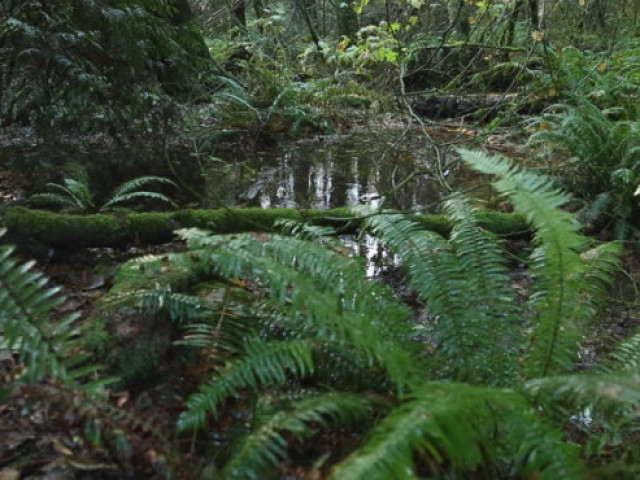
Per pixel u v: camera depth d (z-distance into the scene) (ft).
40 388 6.93
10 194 18.38
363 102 31.32
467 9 40.16
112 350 9.38
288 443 7.93
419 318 12.52
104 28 18.01
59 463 7.64
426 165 23.75
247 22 48.93
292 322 9.33
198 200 19.26
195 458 7.78
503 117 26.68
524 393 7.38
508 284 14.23
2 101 19.35
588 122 19.34
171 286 10.88
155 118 21.06
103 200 18.44
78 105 18.30
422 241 10.31
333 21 51.01
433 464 7.17
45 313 7.70
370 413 7.93
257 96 30.09
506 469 7.43
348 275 9.07
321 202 19.45
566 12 35.94
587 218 17.04
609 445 8.57
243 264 8.01
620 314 13.46
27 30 16.30
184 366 9.47
